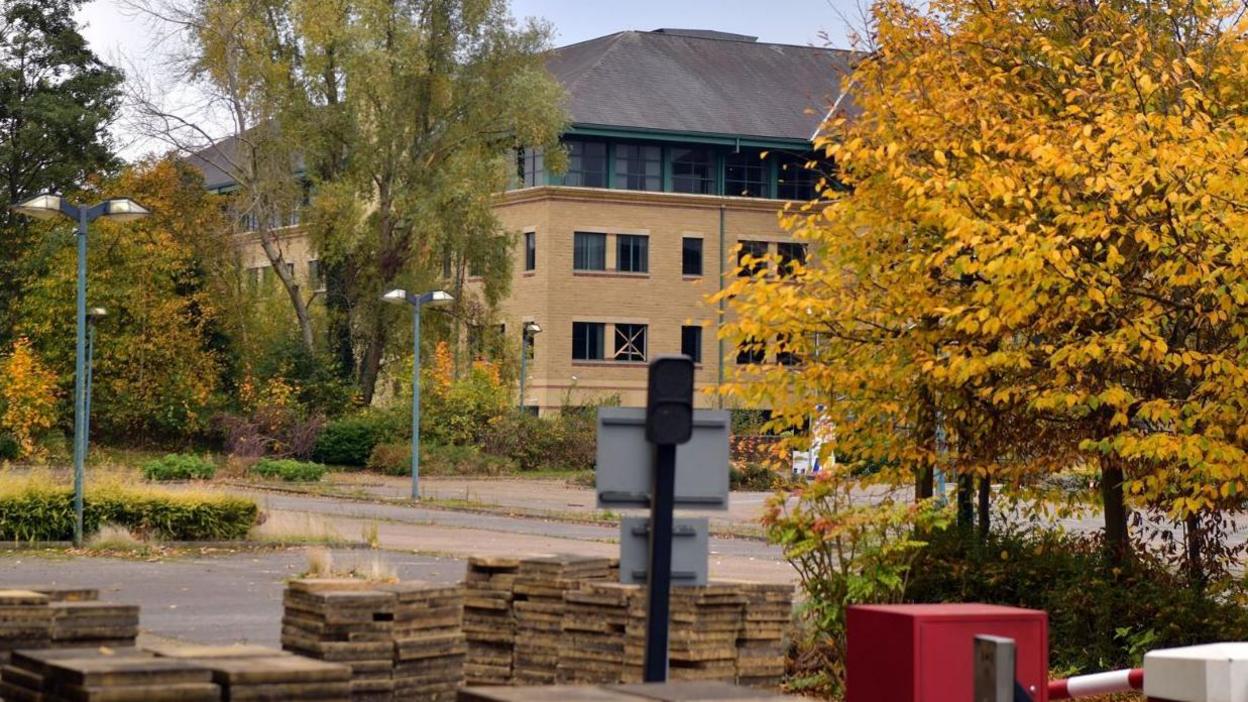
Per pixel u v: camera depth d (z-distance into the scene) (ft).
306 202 198.29
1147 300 40.11
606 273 224.94
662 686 14.89
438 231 181.98
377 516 116.16
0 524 83.87
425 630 28.35
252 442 185.37
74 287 198.49
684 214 229.04
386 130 184.44
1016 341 42.27
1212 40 45.06
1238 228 36.76
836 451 43.39
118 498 86.74
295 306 199.31
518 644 32.60
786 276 43.37
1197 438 37.65
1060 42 46.03
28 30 224.74
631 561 22.00
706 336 230.07
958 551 46.62
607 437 21.59
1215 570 45.06
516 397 222.69
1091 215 37.78
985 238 38.86
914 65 44.42
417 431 137.39
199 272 206.39
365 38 182.70
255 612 55.77
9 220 220.84
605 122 224.53
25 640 22.44
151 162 206.28
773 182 235.20
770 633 32.24
